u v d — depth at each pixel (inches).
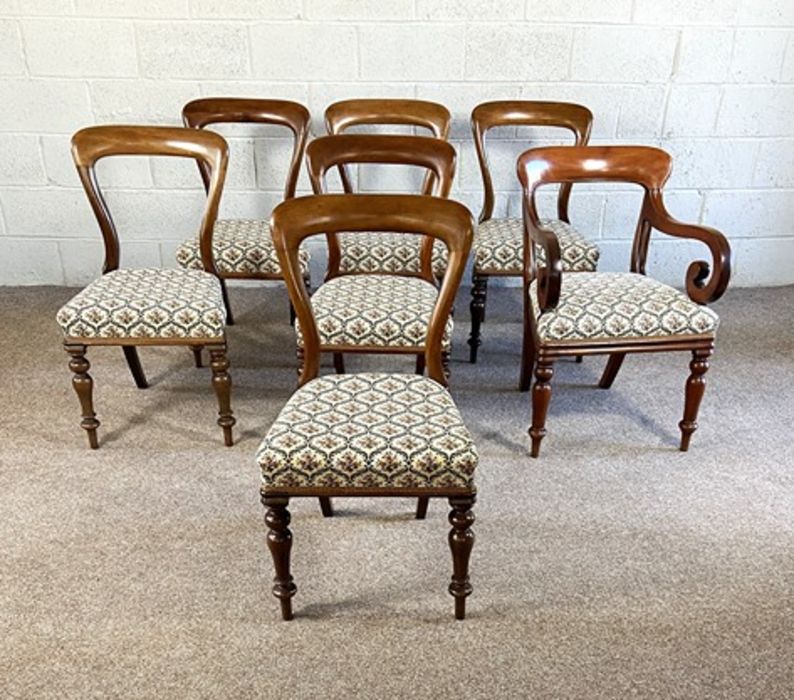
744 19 118.1
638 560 70.3
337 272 95.8
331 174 126.6
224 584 67.1
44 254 132.3
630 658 59.7
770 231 134.4
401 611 64.3
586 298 81.8
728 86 122.7
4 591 65.8
